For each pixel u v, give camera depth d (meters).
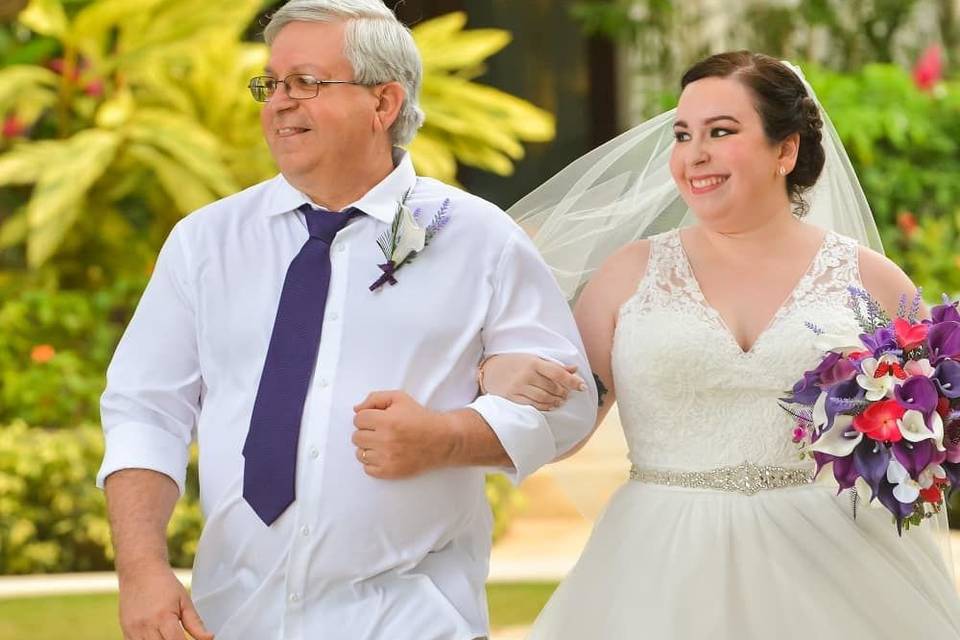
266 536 7.03
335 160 7.21
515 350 7.32
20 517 17.39
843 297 8.17
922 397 7.39
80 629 13.68
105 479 7.12
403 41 7.41
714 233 8.31
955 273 21.22
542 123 22.75
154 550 6.89
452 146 22.19
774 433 8.05
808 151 8.27
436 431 6.89
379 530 7.01
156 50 21.80
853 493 7.89
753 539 7.97
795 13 25.89
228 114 22.52
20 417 19.88
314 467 7.02
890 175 22.41
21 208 21.97
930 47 26.16
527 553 17.69
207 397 7.28
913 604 7.95
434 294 7.25
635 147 8.91
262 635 7.05
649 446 8.27
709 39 26.55
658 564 8.05
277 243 7.37
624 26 26.11
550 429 7.21
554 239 8.93
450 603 7.08
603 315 8.45
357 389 7.10
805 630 7.84
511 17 28.06
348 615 7.03
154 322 7.36
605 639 8.05
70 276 22.50
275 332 7.16
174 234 7.46
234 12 22.12
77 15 22.56
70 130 22.66
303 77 7.18
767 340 8.02
